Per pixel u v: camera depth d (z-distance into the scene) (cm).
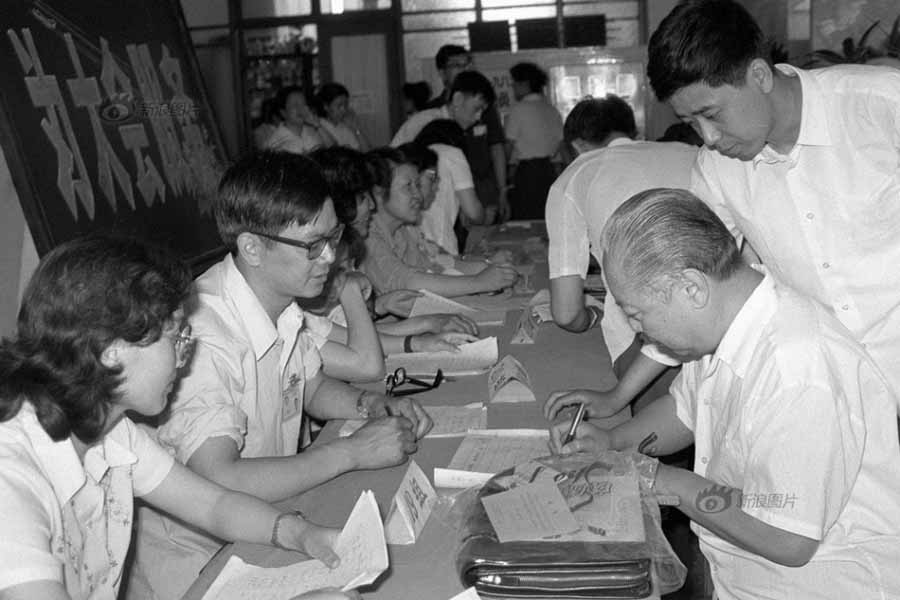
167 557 196
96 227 296
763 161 186
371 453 186
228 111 1005
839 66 188
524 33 1036
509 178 771
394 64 1074
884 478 145
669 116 864
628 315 142
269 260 196
